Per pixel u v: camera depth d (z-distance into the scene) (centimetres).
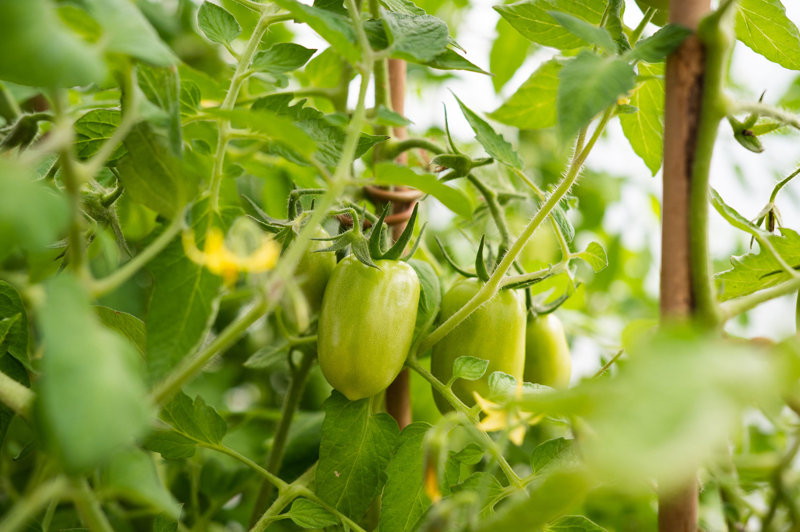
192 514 55
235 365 65
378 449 42
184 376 32
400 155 52
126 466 31
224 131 37
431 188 34
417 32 36
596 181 76
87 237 40
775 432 59
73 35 28
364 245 42
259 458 57
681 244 32
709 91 32
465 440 46
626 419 22
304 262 44
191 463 53
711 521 47
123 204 49
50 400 26
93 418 26
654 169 49
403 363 43
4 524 28
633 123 48
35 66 27
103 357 27
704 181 32
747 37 45
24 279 38
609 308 75
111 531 30
